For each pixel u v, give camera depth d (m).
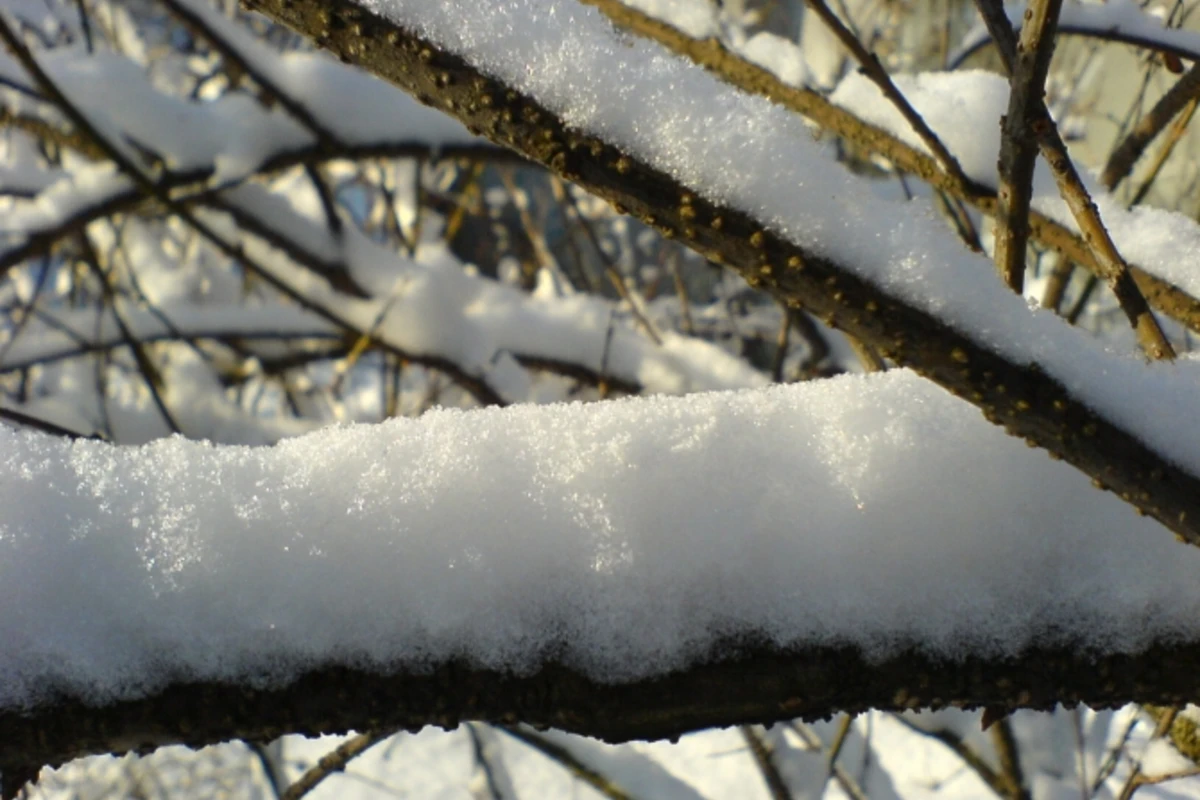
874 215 0.88
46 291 3.12
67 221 1.91
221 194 1.91
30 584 0.88
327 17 0.88
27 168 2.35
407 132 1.89
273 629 0.88
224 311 2.27
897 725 2.69
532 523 0.88
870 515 0.89
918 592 0.89
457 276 2.14
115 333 2.28
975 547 0.89
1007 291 0.88
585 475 0.89
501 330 2.10
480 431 0.89
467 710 0.88
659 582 0.88
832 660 0.89
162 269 3.00
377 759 3.37
